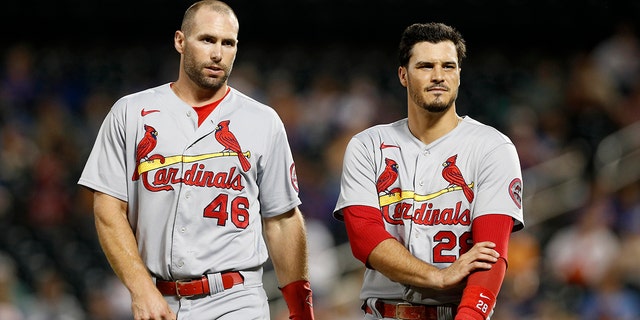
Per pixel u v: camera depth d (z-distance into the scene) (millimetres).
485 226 17469
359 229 17891
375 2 60875
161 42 61000
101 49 60156
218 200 18062
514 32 61344
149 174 18062
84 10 59906
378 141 18641
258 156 18516
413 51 18000
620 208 44406
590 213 42031
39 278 45906
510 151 18125
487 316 16734
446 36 17953
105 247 17812
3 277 39281
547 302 39812
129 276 17312
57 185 49750
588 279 40000
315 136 51000
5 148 50500
